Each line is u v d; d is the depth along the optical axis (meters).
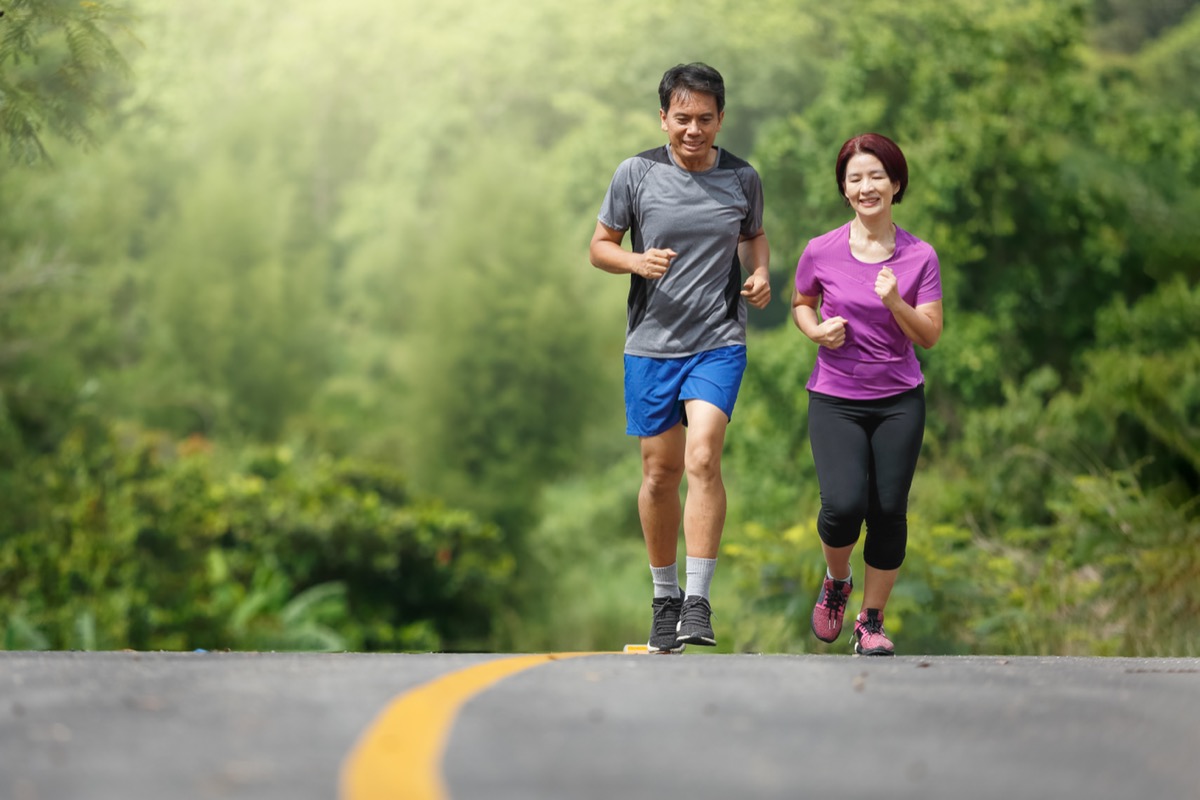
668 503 12.84
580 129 100.75
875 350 12.30
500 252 86.50
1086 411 33.16
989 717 6.82
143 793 4.72
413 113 112.31
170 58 112.12
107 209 96.06
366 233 112.44
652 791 4.89
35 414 52.09
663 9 98.19
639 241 12.65
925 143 51.19
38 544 39.81
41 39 14.55
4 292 52.97
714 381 12.38
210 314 98.81
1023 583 22.70
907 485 12.34
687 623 12.29
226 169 103.62
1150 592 21.30
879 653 12.62
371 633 51.31
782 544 22.38
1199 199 55.84
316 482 54.59
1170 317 49.25
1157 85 83.12
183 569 45.41
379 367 106.44
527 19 107.75
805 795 4.90
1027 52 54.44
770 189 52.88
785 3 92.00
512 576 76.12
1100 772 5.53
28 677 7.88
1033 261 53.69
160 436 71.94
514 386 84.88
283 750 5.51
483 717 6.43
